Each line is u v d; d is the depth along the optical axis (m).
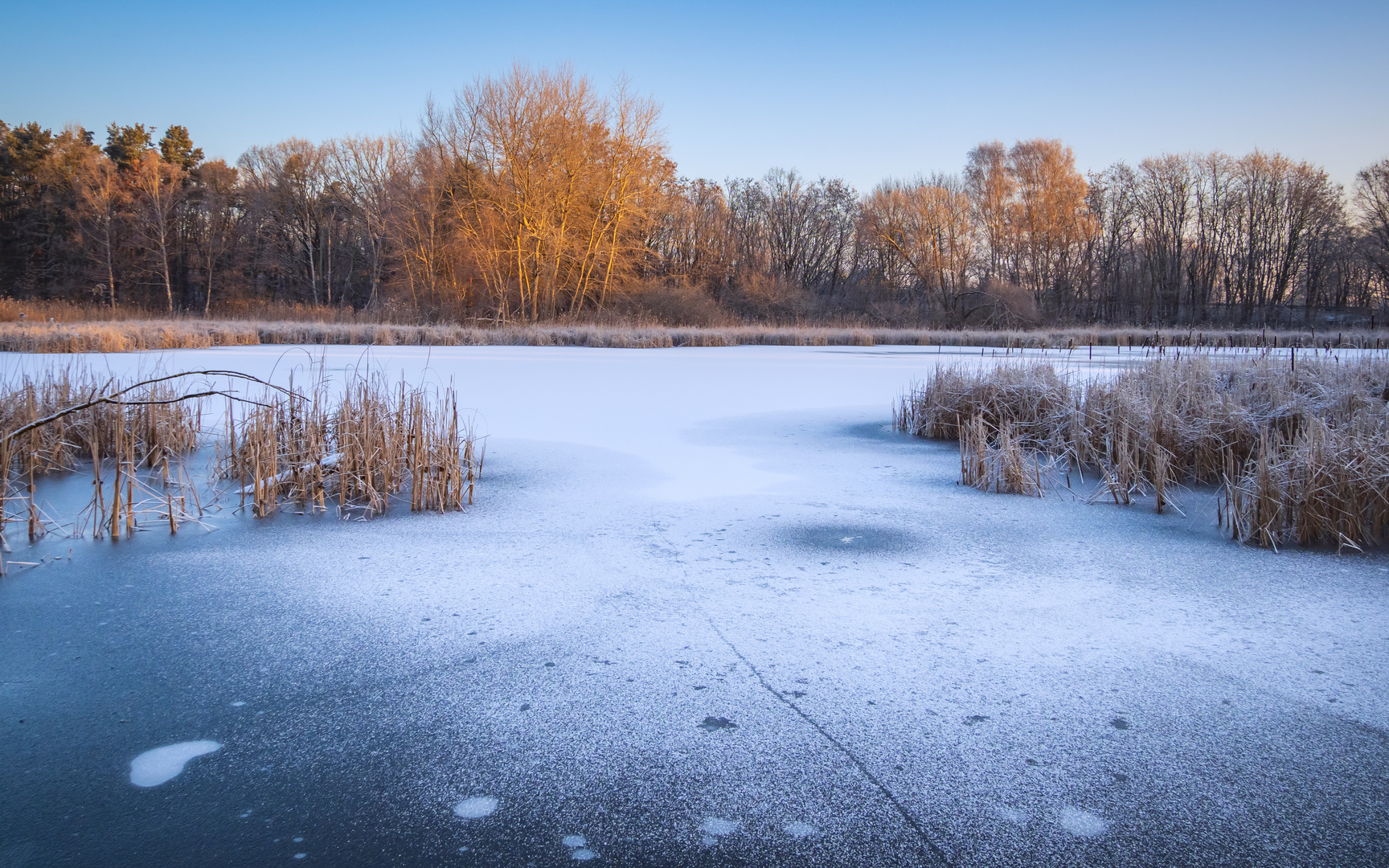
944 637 3.17
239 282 48.62
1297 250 47.50
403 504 5.37
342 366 14.95
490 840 1.94
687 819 2.03
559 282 34.38
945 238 41.59
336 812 2.06
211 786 2.17
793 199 52.69
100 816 2.03
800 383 13.31
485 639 3.16
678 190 44.75
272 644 3.11
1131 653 3.02
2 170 49.47
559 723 2.51
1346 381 7.41
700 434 8.26
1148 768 2.25
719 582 3.82
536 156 32.25
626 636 3.19
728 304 42.12
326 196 48.84
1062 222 44.16
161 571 3.96
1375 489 4.46
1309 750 2.34
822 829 1.99
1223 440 6.30
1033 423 7.57
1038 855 1.89
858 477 6.27
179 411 7.04
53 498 5.46
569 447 7.49
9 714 2.56
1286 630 3.23
